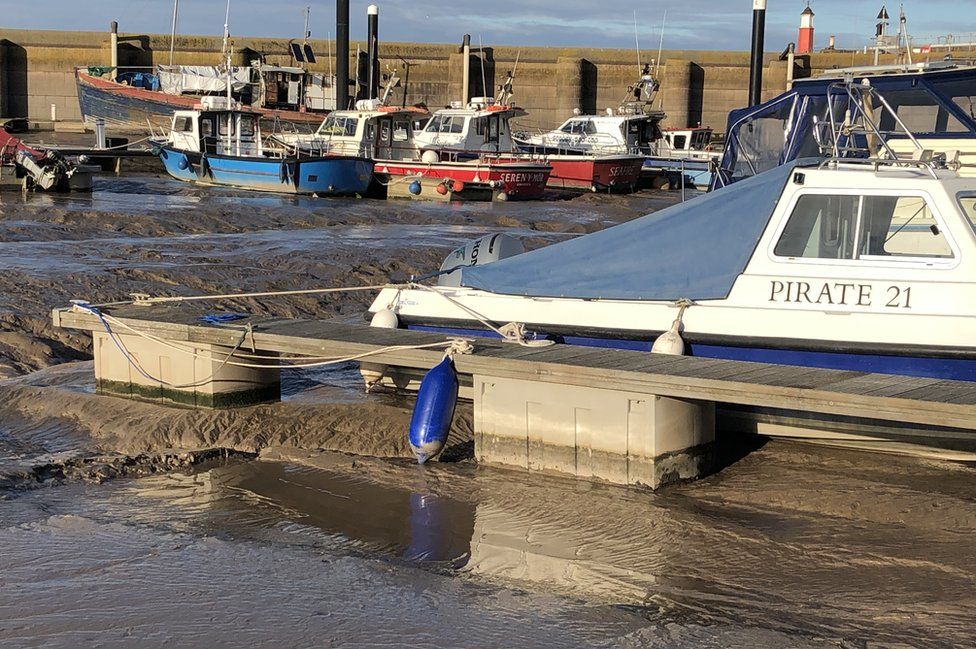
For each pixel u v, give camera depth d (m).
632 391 8.74
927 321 9.29
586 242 10.81
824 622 6.50
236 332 10.64
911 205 9.46
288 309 17.27
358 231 29.06
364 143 41.94
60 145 48.69
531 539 7.87
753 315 9.89
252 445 10.09
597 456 9.04
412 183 40.00
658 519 8.21
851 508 8.41
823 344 9.59
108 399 11.27
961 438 9.13
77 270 18.75
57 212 27.88
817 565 7.36
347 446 10.09
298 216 31.02
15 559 7.29
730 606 6.73
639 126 48.69
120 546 7.59
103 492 8.81
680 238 10.31
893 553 7.56
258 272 20.20
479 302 11.29
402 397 11.62
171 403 11.04
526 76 65.00
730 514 8.35
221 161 39.62
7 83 63.03
